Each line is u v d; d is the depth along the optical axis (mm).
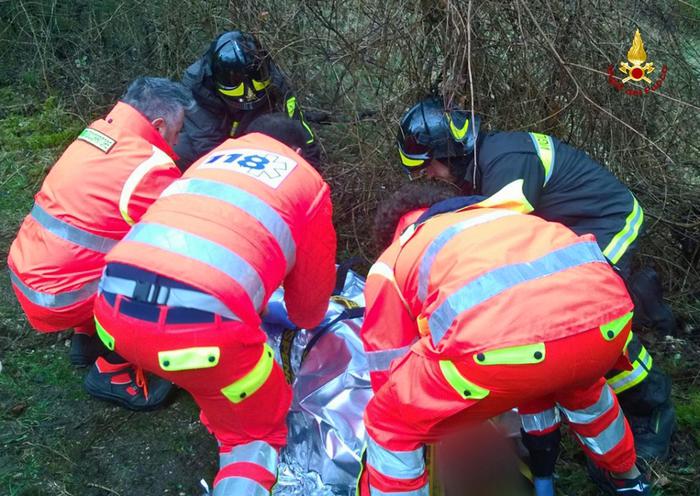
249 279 1929
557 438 2176
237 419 2107
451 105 2529
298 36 3531
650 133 3209
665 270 3391
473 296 1711
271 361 2107
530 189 2426
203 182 2051
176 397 2914
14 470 2578
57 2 5340
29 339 3199
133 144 2443
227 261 1900
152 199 2406
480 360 1666
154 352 1930
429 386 1779
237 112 3281
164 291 1877
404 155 2576
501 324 1665
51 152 4633
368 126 3457
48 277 2430
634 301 2986
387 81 3189
